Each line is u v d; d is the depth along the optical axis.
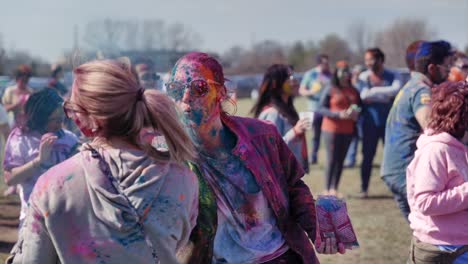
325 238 3.30
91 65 2.26
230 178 3.12
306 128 5.51
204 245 2.79
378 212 8.51
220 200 3.11
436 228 3.82
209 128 3.10
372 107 9.39
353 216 8.25
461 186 3.71
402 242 6.98
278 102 5.69
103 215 2.18
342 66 9.09
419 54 5.43
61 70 9.79
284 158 3.34
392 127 5.54
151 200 2.24
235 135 3.20
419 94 5.33
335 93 9.14
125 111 2.24
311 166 12.71
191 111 3.05
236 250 3.13
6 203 8.91
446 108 3.79
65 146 4.61
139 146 2.31
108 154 2.26
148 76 6.29
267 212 3.21
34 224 2.21
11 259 2.69
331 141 9.19
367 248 6.74
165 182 2.29
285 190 3.30
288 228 3.27
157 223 2.25
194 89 3.04
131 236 2.21
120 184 2.22
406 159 5.45
